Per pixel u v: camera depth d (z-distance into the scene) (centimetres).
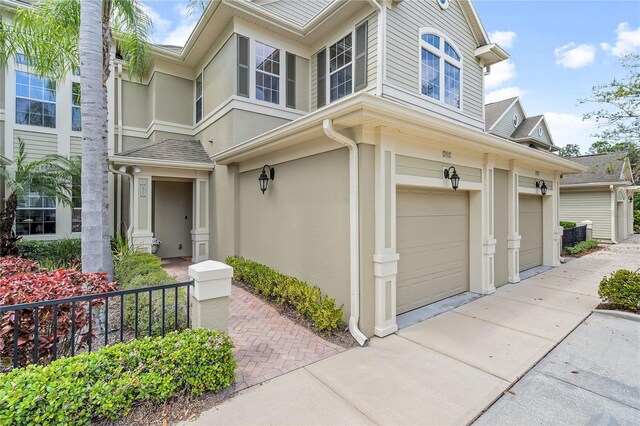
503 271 743
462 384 328
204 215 970
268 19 823
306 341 430
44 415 221
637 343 427
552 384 330
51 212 1007
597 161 1778
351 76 782
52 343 283
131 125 1134
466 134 512
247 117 824
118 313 492
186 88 1106
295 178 589
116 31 732
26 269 523
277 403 294
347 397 305
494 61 984
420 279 575
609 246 1456
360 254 443
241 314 532
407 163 501
